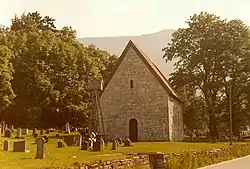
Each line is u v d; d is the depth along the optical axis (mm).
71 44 81625
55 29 91125
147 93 51875
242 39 66000
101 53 85938
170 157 24359
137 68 52688
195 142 47781
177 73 67125
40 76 70500
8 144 30453
